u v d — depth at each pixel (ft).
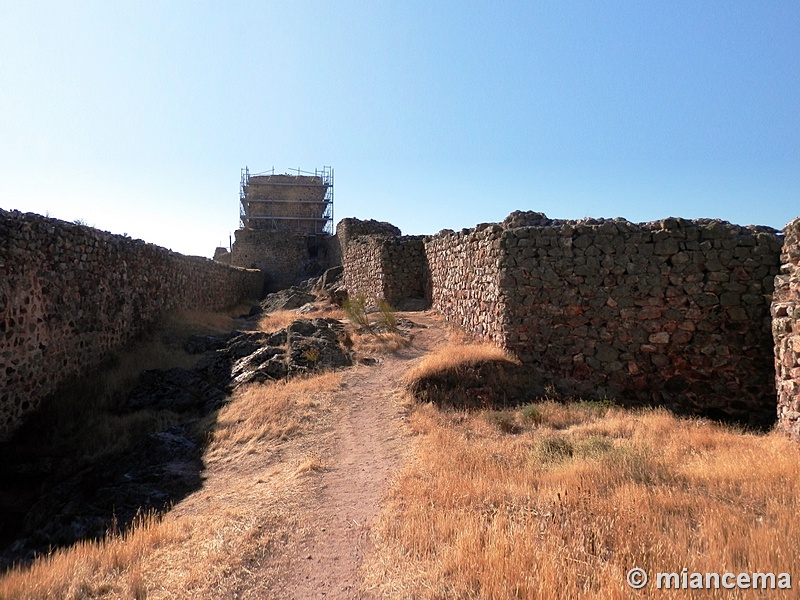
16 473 30.14
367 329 57.00
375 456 26.18
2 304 33.12
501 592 12.07
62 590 14.71
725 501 16.85
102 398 40.32
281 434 30.83
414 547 15.34
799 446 23.18
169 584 14.64
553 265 40.70
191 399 40.40
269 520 18.81
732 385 36.09
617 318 39.09
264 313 84.99
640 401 37.88
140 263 56.44
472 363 38.42
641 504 16.33
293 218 153.48
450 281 59.77
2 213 33.58
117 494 24.97
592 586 12.17
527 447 24.75
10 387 33.83
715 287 36.91
